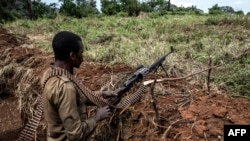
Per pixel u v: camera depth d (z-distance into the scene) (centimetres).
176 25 1114
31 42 837
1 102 574
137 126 319
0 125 516
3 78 578
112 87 396
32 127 256
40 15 2458
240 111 325
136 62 568
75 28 1166
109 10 2080
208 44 718
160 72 474
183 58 602
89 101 279
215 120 305
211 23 1113
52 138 249
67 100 228
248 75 458
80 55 244
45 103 240
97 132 331
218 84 438
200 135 286
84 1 2322
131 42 803
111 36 916
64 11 2088
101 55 640
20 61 596
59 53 236
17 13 2141
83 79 445
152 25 1162
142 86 314
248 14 1384
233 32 879
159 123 307
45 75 242
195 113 319
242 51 619
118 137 318
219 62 572
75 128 230
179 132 294
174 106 335
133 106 337
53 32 1111
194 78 450
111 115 324
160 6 2180
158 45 729
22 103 478
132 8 2050
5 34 801
